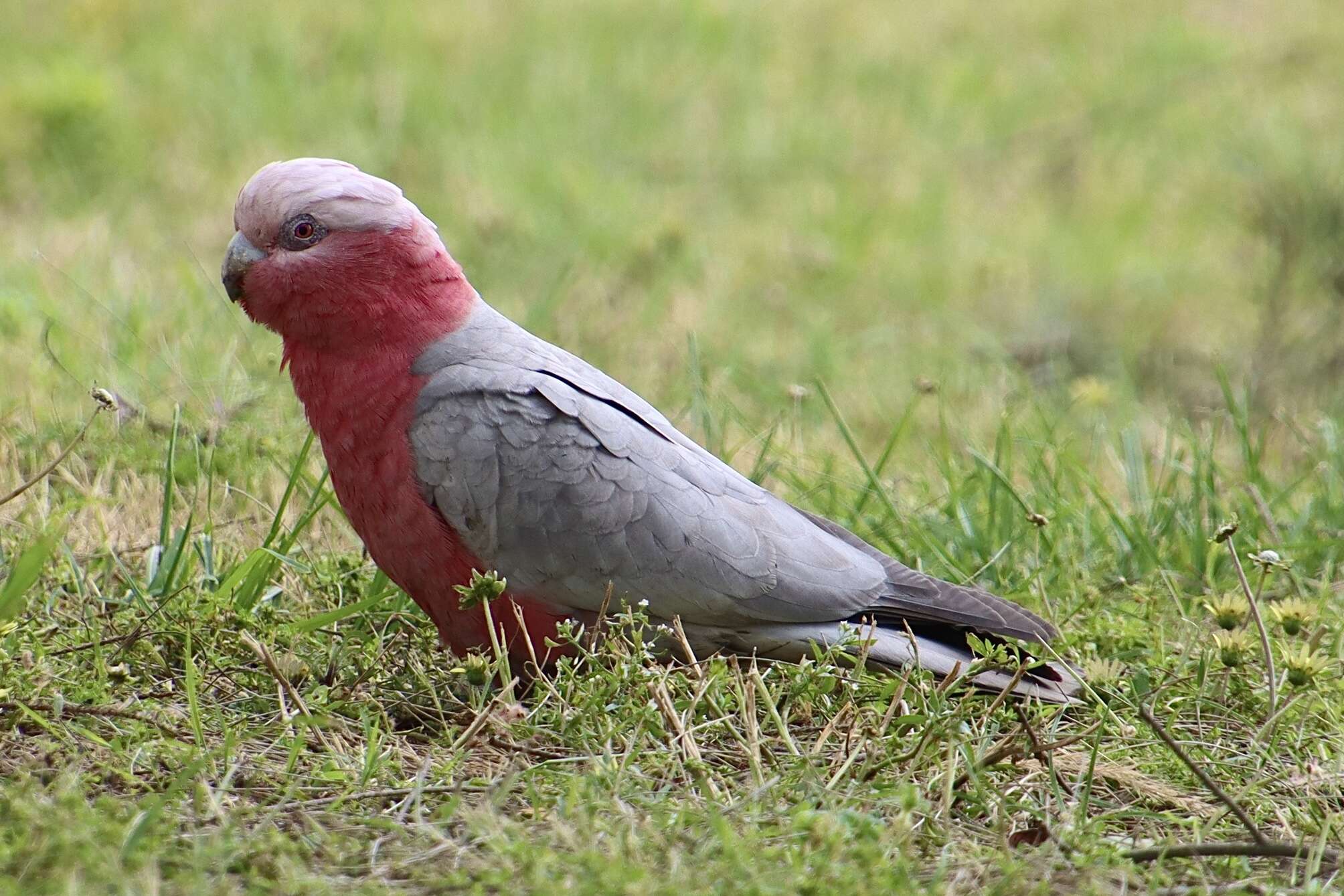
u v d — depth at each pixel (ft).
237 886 18.24
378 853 19.39
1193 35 87.51
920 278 58.44
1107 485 39.34
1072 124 75.10
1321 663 24.43
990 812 21.65
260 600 27.61
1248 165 61.41
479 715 22.52
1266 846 20.54
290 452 35.22
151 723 22.62
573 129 68.59
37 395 37.40
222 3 78.95
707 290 53.93
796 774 21.94
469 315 27.30
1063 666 25.71
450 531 26.13
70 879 17.11
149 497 32.60
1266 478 37.88
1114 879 19.95
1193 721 26.04
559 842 19.30
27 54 69.00
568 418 25.93
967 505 35.42
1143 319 56.34
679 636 24.88
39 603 27.48
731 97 75.41
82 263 47.98
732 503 26.45
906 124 74.33
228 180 59.26
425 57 75.36
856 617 26.91
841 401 45.88
